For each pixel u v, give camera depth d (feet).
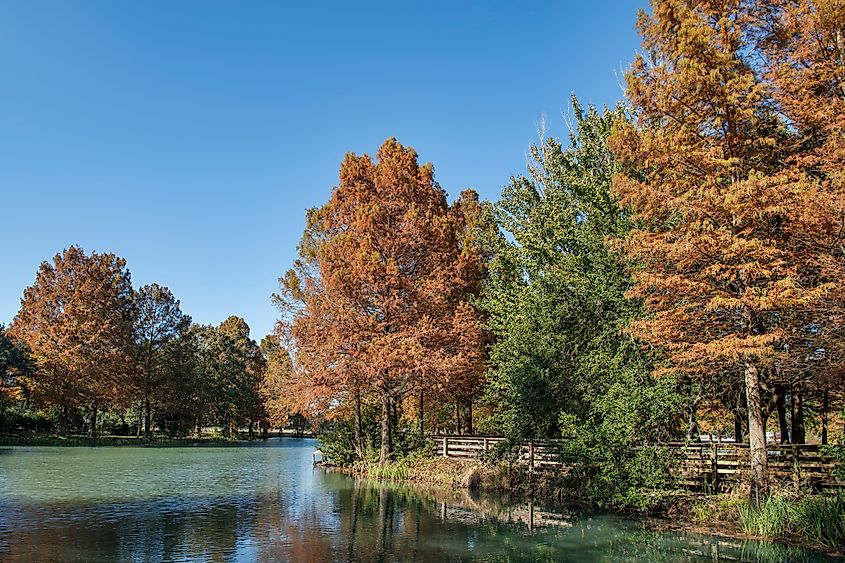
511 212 99.71
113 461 122.52
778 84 49.65
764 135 54.19
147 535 50.55
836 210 43.98
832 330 49.37
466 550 46.55
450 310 98.99
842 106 46.85
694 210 49.06
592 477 66.18
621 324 68.90
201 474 101.45
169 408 222.89
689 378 68.18
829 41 49.06
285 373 138.41
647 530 54.03
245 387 257.75
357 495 76.89
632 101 55.06
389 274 91.40
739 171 51.90
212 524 55.98
